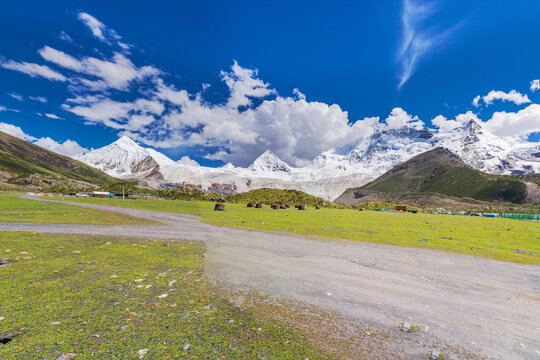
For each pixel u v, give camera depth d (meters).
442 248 23.25
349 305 10.10
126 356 6.22
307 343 7.27
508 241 28.19
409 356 6.88
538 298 11.70
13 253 16.03
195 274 13.15
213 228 33.47
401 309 9.96
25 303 8.95
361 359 6.64
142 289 10.77
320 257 18.39
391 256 19.59
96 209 58.56
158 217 46.09
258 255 18.22
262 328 8.00
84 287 10.73
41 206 60.28
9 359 5.86
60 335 7.02
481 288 12.84
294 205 120.81
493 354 7.13
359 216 69.81
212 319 8.41
